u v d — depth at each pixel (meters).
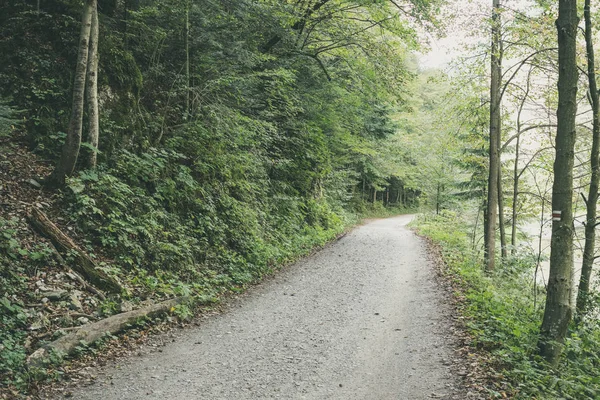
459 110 16.98
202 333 7.96
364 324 8.73
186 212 12.26
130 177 10.98
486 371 6.16
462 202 26.73
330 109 23.80
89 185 9.98
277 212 18.86
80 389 5.57
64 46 11.41
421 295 11.15
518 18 12.86
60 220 9.08
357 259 16.67
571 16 6.82
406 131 42.84
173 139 13.15
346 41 20.16
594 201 11.08
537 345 7.04
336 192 31.39
